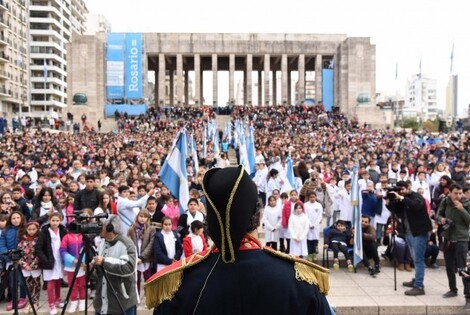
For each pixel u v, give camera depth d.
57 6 115.19
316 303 2.73
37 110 111.69
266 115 68.31
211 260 2.91
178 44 83.19
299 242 14.27
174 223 13.62
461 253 11.71
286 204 14.95
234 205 2.78
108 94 74.69
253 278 2.73
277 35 84.38
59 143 38.41
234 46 83.94
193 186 17.84
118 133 53.81
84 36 74.88
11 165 24.91
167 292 2.87
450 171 22.89
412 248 12.36
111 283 8.12
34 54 109.75
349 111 78.19
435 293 12.27
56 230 11.22
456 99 110.06
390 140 43.03
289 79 102.31
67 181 17.69
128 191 13.07
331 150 34.44
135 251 8.34
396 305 11.36
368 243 14.30
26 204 14.81
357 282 13.38
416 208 11.89
